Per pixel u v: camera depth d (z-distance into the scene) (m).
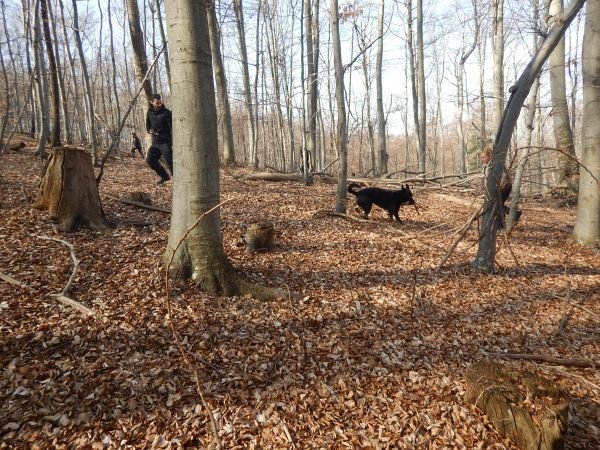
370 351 3.87
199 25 4.03
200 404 2.98
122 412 2.83
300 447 2.72
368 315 4.55
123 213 6.59
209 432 2.75
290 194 10.28
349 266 5.88
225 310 4.17
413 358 3.85
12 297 3.78
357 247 6.74
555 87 12.73
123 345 3.44
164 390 3.06
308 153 12.38
